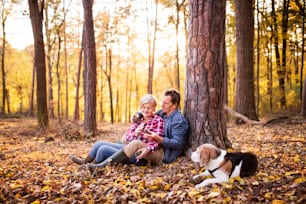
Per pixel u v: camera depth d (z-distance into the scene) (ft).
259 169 15.56
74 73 117.80
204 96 17.33
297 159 17.33
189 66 17.74
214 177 14.17
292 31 67.10
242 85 42.16
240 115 41.06
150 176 15.53
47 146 32.17
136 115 17.90
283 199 11.55
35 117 86.28
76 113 80.53
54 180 16.08
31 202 13.25
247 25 41.75
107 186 14.24
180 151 17.80
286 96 69.31
